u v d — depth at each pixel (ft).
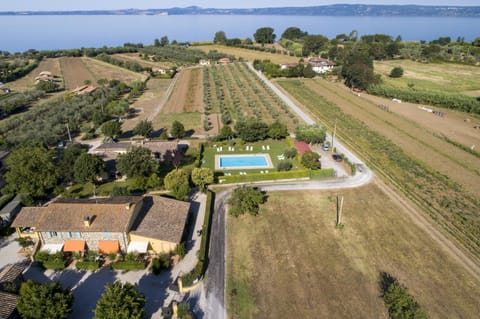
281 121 363.15
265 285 142.72
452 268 153.28
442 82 552.00
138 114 394.32
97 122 339.98
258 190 206.69
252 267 152.56
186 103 440.86
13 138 277.23
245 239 171.73
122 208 158.61
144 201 177.47
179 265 153.28
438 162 269.23
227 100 451.12
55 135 295.89
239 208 189.67
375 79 516.32
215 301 134.62
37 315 113.29
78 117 353.51
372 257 159.53
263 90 509.76
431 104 447.42
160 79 595.47
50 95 479.00
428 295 137.80
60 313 115.85
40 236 155.12
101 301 114.62
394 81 560.61
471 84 535.60
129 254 151.02
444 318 127.44
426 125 363.15
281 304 133.39
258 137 301.84
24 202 192.54
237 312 129.80
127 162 214.48
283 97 472.44
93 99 436.76
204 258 155.12
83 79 590.14
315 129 296.71
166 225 163.43
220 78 593.42
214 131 337.11
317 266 153.48
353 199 210.79
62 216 155.84
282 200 209.05
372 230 179.73
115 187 199.93
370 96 497.87
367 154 279.08
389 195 216.13
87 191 214.48
